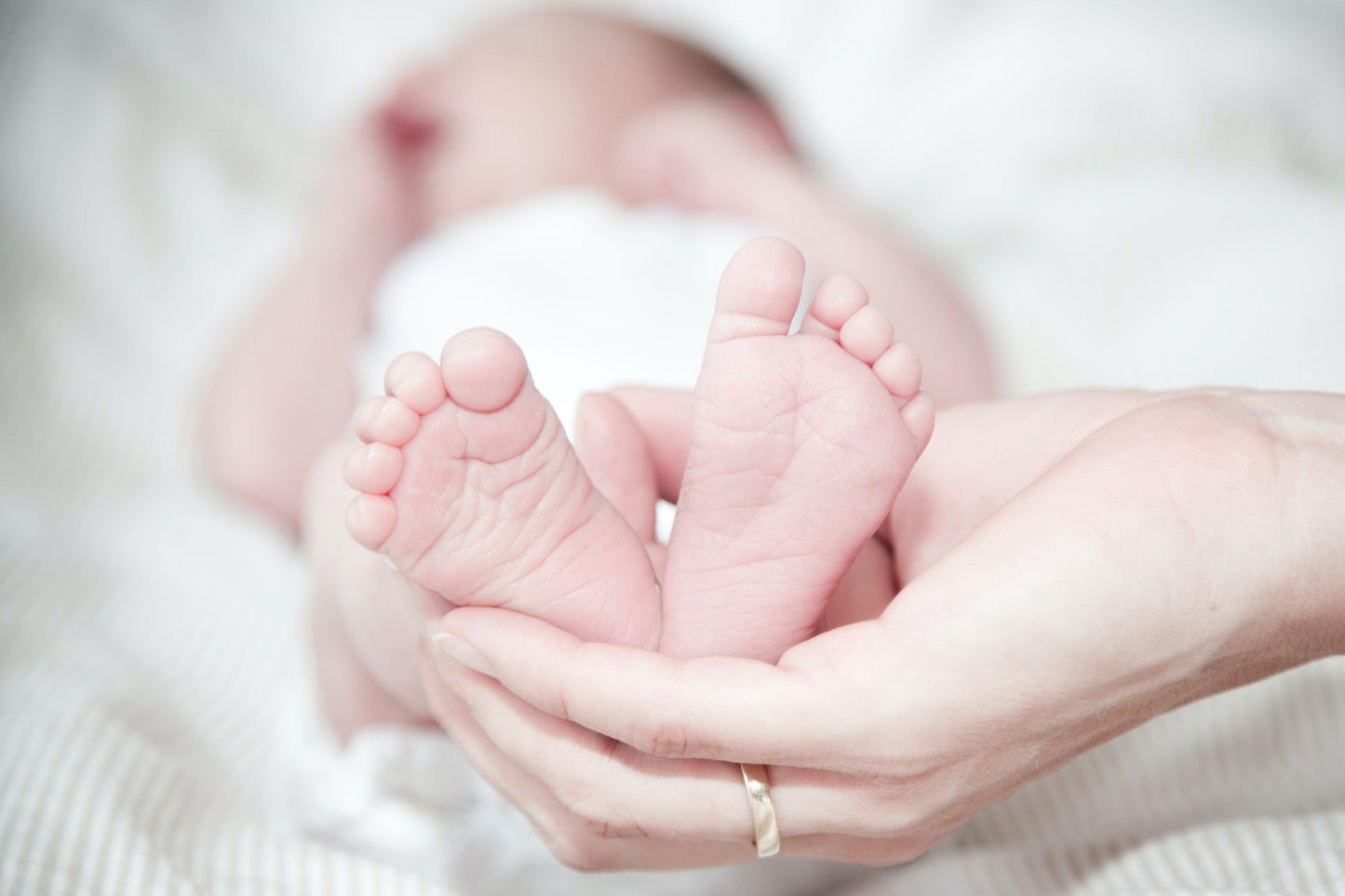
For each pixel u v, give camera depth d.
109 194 0.75
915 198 0.82
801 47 0.91
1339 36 0.85
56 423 0.65
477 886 0.45
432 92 0.74
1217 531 0.34
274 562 0.60
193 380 0.71
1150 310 0.69
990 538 0.34
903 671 0.34
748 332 0.35
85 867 0.41
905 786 0.35
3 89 0.78
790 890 0.45
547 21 0.79
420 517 0.35
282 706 0.52
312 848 0.43
